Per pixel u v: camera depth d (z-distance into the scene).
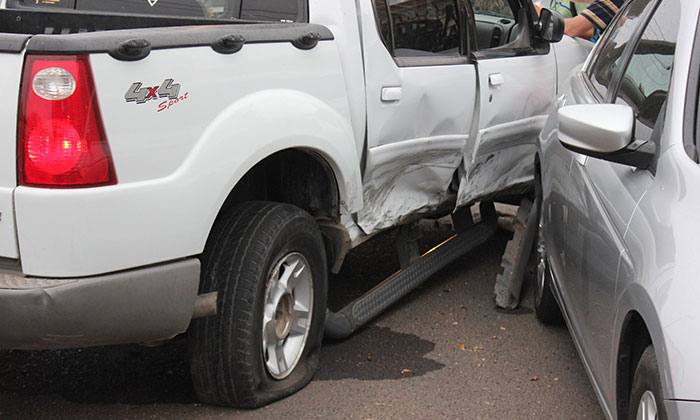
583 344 3.34
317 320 3.89
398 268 5.58
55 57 2.67
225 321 3.31
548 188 4.34
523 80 5.18
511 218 6.59
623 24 4.25
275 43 3.39
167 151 2.91
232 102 3.16
